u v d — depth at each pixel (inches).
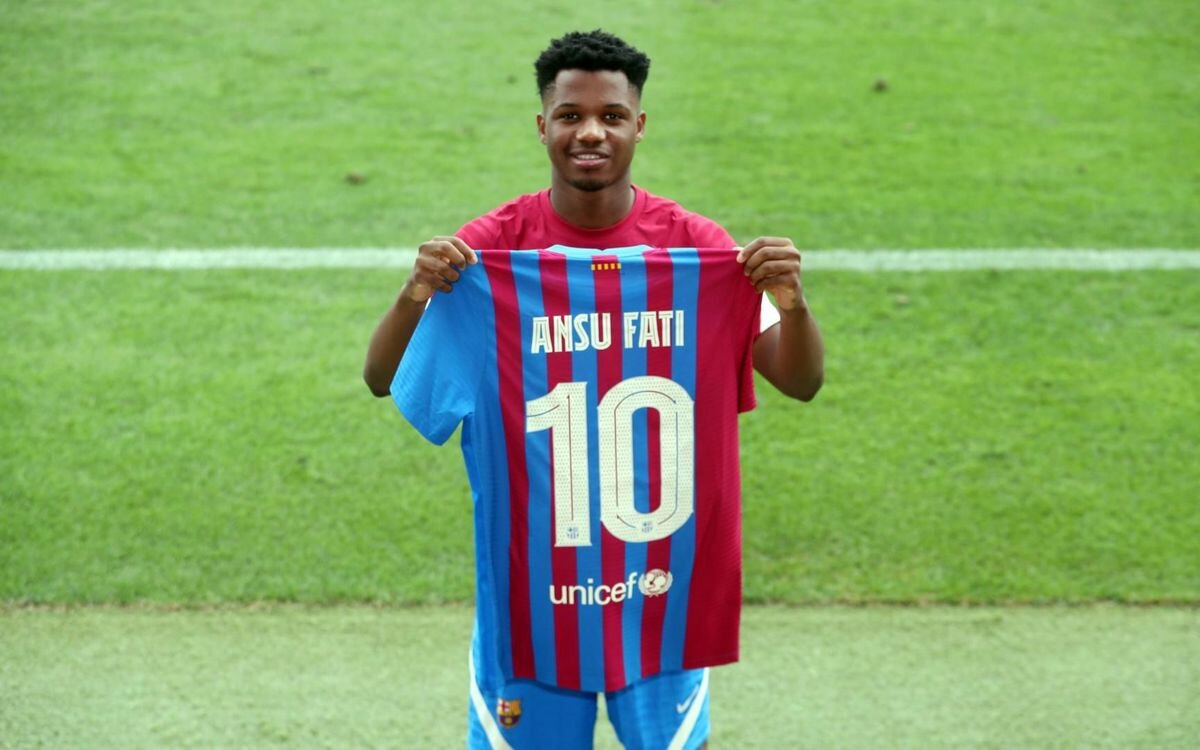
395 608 426.6
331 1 960.9
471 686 295.4
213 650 401.1
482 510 270.8
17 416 535.8
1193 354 591.2
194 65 865.5
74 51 876.6
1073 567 448.5
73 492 487.2
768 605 429.1
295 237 685.3
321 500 487.5
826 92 847.7
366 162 758.5
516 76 858.8
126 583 435.5
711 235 279.3
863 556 455.8
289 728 363.9
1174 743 359.3
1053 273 657.6
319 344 595.5
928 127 809.5
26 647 400.2
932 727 366.3
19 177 733.9
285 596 430.9
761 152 773.9
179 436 526.0
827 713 372.2
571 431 271.7
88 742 356.5
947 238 689.6
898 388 564.7
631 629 283.3
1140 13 960.3
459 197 722.8
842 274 654.5
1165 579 440.8
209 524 470.9
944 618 421.1
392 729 364.2
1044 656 400.8
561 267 265.1
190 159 760.3
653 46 897.5
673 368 271.1
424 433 269.6
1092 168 763.4
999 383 568.7
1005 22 947.3
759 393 561.9
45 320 607.8
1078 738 361.7
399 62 876.6
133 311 618.2
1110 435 530.6
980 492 493.0
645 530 277.1
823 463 512.7
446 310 267.3
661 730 292.4
